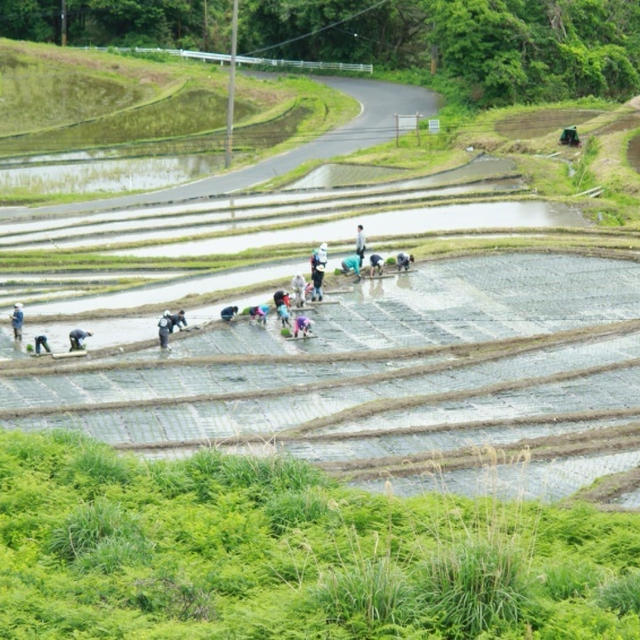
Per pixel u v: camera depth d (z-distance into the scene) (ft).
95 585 63.72
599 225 197.88
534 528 72.28
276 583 65.31
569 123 288.30
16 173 259.60
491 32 311.27
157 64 369.30
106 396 116.47
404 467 93.30
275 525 73.77
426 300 150.10
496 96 317.22
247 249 183.73
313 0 363.56
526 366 125.70
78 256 180.45
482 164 253.03
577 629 55.01
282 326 138.72
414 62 384.88
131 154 280.72
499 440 103.24
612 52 340.18
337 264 172.76
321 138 292.61
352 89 354.13
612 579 62.23
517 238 183.21
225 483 81.05
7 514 77.36
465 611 56.08
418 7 367.86
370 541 69.15
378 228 199.00
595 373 122.72
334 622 56.29
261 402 114.62
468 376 122.72
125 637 56.49
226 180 245.04
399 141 286.66
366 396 116.67
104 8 387.34
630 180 223.51
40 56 369.30
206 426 107.86
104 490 80.89
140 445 100.89
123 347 131.95
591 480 93.09
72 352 129.49
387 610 56.24
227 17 416.26
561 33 331.16
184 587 62.59
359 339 135.54
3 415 108.78
